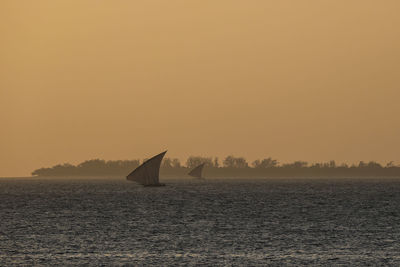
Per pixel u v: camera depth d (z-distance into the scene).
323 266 198.88
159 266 199.38
